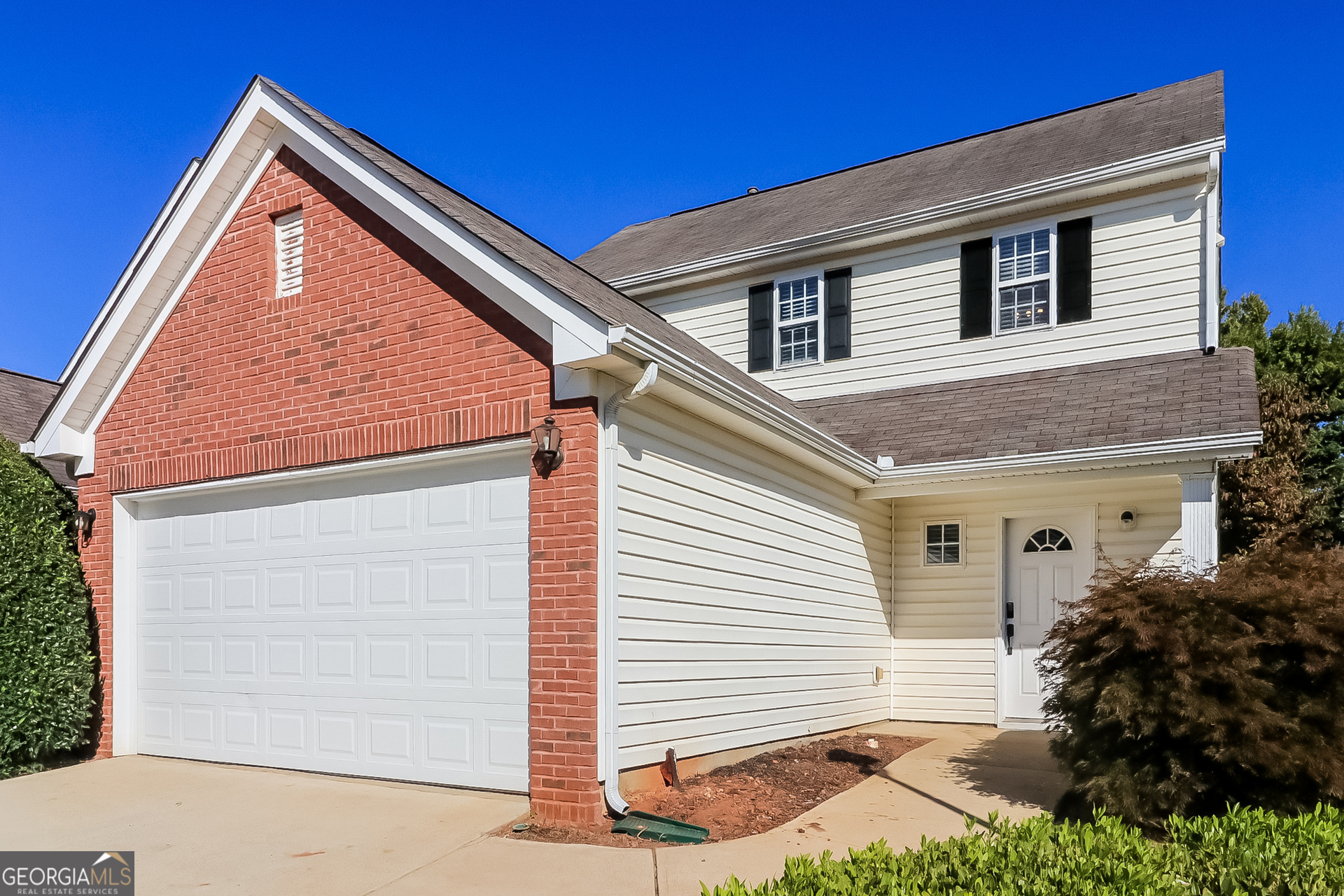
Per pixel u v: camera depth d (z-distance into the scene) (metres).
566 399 6.67
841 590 10.84
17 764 8.27
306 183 8.36
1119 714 6.19
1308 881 3.37
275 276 8.62
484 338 7.16
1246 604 6.45
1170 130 12.71
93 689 9.02
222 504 8.77
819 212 15.65
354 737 7.63
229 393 8.64
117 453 9.34
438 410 7.34
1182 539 9.56
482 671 7.03
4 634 8.20
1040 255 12.84
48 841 6.05
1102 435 10.05
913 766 8.83
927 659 12.08
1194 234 11.80
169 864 5.59
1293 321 24.19
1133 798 6.20
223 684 8.51
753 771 8.06
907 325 13.67
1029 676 11.51
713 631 7.98
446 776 7.11
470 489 7.30
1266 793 5.98
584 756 6.26
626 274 16.16
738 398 7.64
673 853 5.67
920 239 13.67
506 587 7.00
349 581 7.86
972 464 10.41
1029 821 4.14
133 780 7.77
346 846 5.84
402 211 7.43
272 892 5.11
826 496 10.56
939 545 12.22
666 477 7.40
